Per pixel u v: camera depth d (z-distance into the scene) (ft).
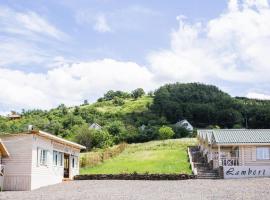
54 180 121.29
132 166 160.56
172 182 116.98
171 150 199.62
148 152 198.49
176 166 154.10
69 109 385.91
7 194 89.61
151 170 146.61
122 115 379.14
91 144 238.07
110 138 253.65
